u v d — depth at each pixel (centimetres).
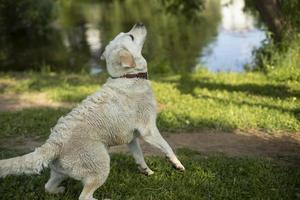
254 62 1436
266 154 698
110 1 3978
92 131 494
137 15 3122
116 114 511
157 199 535
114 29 2666
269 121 834
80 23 2959
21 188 562
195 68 1512
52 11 2819
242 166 629
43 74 1457
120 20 2973
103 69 1725
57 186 541
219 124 827
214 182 580
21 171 462
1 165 453
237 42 2056
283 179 586
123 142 525
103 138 503
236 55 1803
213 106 948
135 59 532
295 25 1322
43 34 2681
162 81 1253
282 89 1105
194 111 908
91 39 2409
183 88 1136
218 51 1892
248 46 1953
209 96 1052
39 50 2208
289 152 705
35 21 2709
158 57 1758
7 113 939
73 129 487
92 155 483
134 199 535
